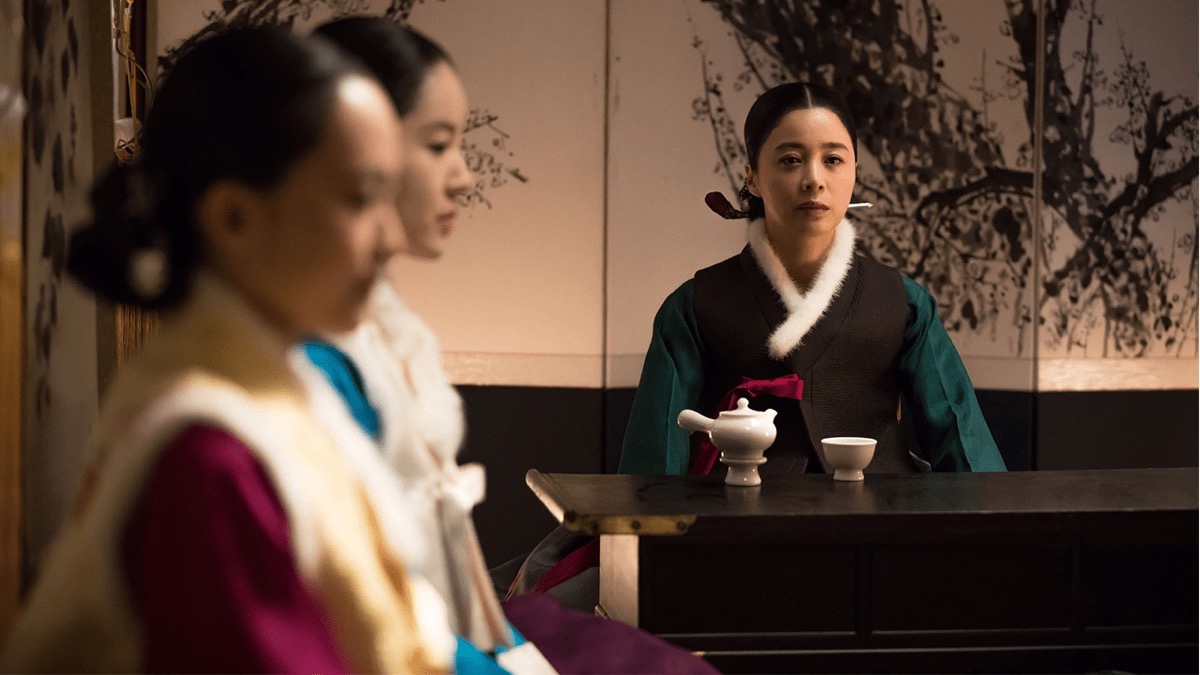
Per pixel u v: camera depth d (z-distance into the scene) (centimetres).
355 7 543
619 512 232
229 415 113
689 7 559
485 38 554
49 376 296
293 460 116
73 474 303
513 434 559
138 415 117
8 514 206
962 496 255
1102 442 555
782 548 236
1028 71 545
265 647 108
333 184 117
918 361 346
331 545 117
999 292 552
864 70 557
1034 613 241
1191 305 562
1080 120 546
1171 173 557
